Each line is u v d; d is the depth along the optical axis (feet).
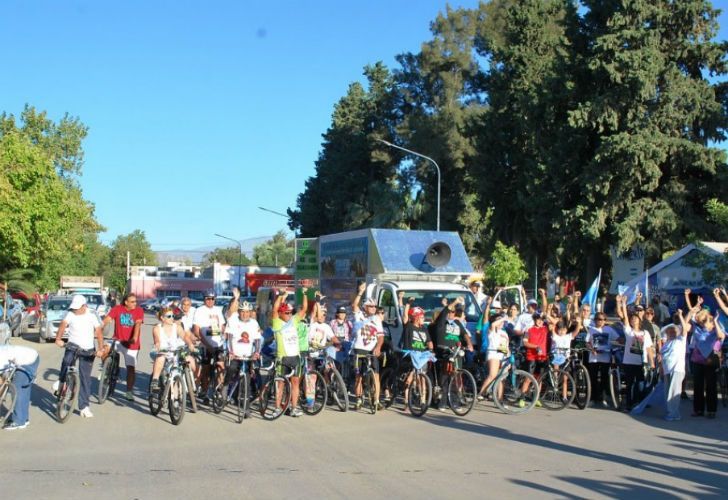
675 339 42.96
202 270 413.59
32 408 44.01
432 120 171.83
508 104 136.36
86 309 40.78
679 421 42.32
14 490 25.20
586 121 105.81
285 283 147.74
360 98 224.12
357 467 29.19
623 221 106.32
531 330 47.37
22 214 99.35
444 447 33.55
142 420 40.37
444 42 179.73
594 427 39.70
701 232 106.83
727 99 113.19
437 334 46.14
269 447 33.30
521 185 131.54
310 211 224.94
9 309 102.68
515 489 25.88
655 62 104.01
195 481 26.68
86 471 28.19
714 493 26.07
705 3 108.27
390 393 46.29
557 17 140.36
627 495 25.48
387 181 192.75
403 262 56.08
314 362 45.65
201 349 46.50
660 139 104.58
